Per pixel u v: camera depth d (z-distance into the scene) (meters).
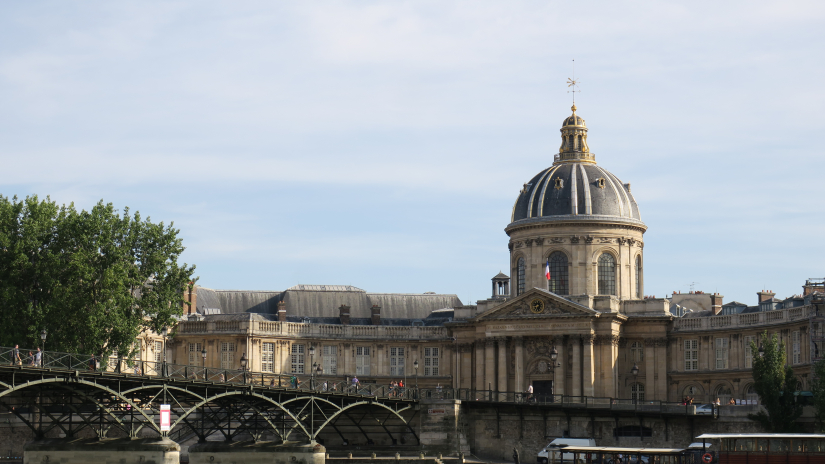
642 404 71.12
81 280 63.75
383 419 65.88
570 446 63.06
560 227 83.88
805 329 73.69
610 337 79.06
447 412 64.88
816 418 64.00
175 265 67.19
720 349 79.69
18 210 64.44
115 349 63.69
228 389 50.81
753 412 65.81
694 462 53.78
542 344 79.81
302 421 56.66
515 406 67.88
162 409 48.53
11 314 61.94
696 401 79.88
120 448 49.31
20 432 62.75
